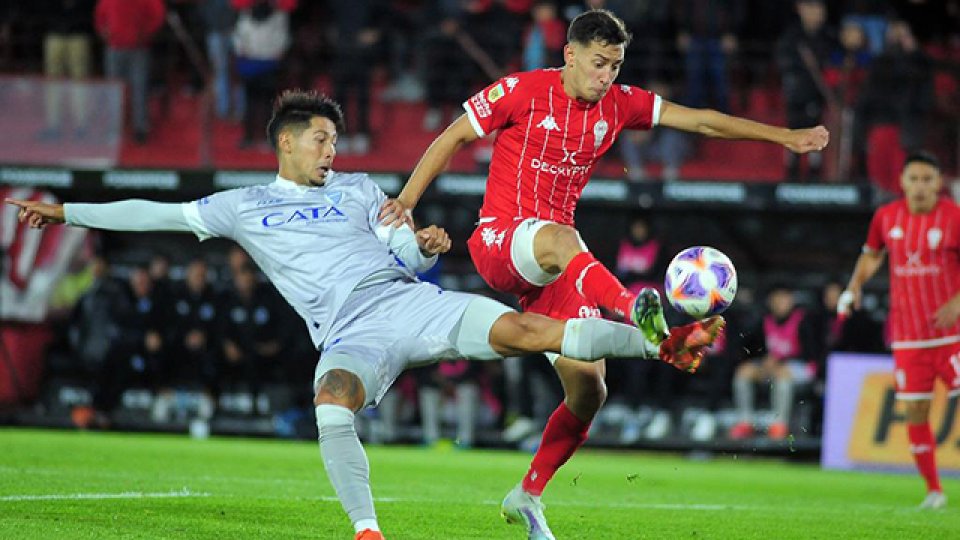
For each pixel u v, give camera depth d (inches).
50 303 2407.7
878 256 1446.9
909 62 2315.5
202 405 2273.6
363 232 794.2
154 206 792.9
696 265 736.3
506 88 881.5
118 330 2288.4
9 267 2394.2
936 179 1386.6
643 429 2258.9
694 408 2265.0
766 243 2524.6
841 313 1459.2
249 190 796.0
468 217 2500.0
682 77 2413.9
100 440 1957.4
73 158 2421.3
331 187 800.3
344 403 724.0
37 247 2409.0
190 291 2298.2
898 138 2340.1
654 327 663.8
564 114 880.9
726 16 2402.8
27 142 2418.8
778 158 2487.7
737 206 2267.5
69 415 2351.1
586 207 2394.2
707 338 658.2
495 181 908.0
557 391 2219.5
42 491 1095.0
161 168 2346.2
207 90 2445.9
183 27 2598.4
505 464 1803.6
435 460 1841.8
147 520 922.1
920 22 2534.5
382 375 748.0
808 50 2310.5
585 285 773.3
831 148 2326.5
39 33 2561.5
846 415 2053.4
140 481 1242.0
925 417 1379.2
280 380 2276.1
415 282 797.9
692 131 904.3
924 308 1381.6
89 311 2300.7
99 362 2287.2
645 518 1087.6
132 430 2269.9
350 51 2511.1
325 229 782.5
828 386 2066.9
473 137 885.8
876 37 2461.9
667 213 2501.2
